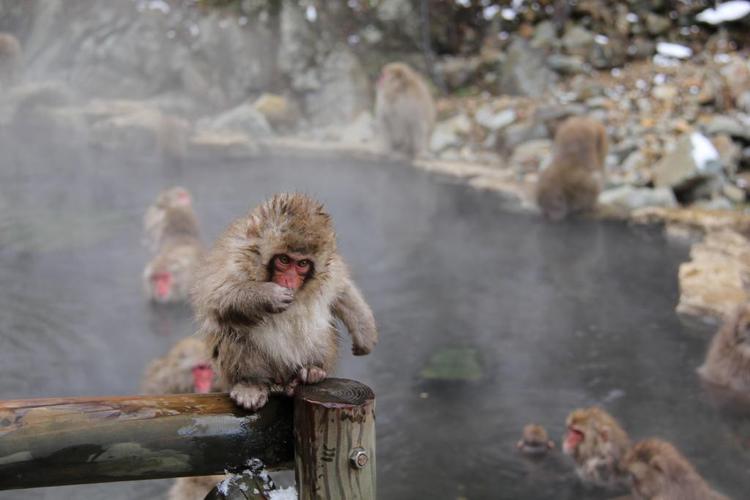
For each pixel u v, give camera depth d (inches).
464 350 265.1
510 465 200.4
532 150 513.3
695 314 291.0
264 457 108.3
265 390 109.2
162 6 670.5
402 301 306.7
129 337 271.7
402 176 508.1
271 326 110.7
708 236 368.2
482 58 628.1
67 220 396.8
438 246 370.9
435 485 192.2
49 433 98.5
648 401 230.5
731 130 464.8
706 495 176.6
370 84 644.7
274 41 651.5
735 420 218.5
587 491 190.1
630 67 574.6
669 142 470.6
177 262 302.5
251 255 107.6
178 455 104.0
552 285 320.8
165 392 211.6
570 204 413.4
